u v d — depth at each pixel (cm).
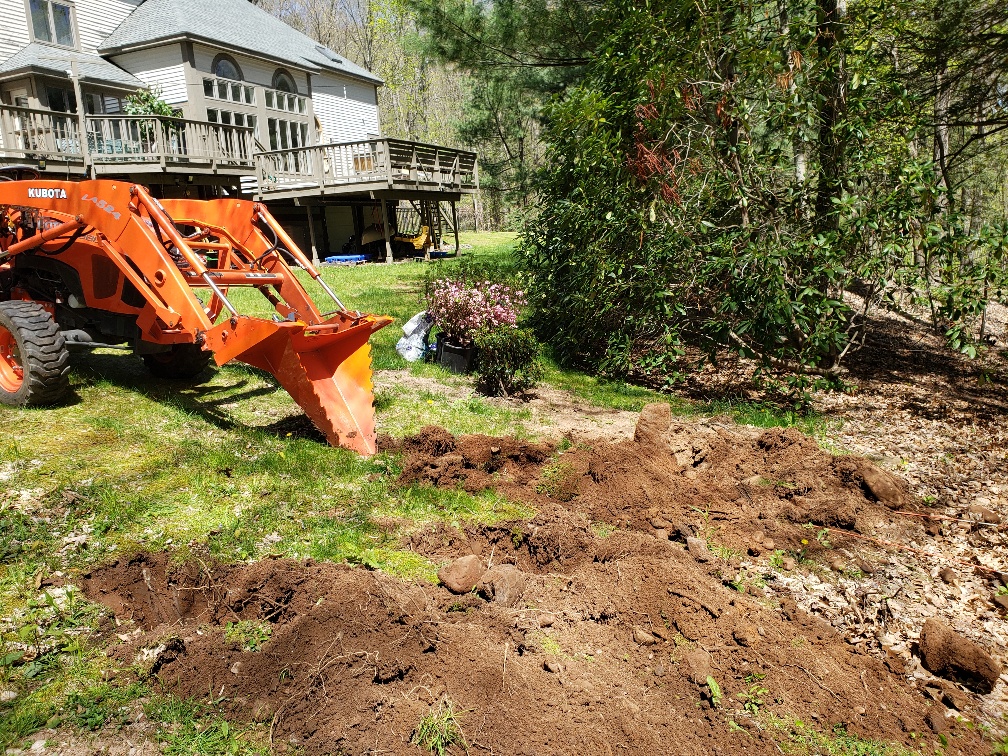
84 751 231
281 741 240
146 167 1491
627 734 246
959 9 874
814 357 745
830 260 705
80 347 564
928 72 952
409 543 386
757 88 769
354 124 2583
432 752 230
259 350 470
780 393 779
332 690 253
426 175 1998
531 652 289
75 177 1441
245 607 307
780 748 255
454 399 665
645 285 773
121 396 563
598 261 809
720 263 713
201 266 461
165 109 1652
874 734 268
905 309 1223
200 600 318
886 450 598
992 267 673
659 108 775
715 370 878
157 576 331
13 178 614
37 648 277
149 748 235
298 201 1872
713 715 266
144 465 443
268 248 560
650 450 521
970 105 958
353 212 2323
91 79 1638
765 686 284
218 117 1898
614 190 816
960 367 956
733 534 422
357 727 238
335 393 516
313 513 411
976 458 582
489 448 515
